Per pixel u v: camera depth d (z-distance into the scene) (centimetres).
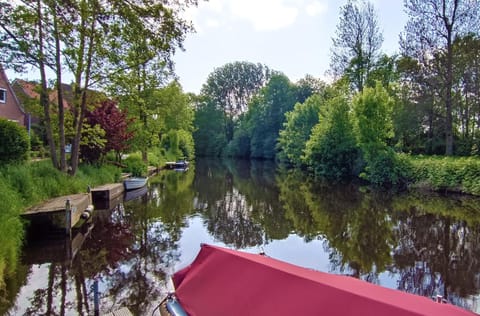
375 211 1251
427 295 557
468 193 1611
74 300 513
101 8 883
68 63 1220
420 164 1880
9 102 2388
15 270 634
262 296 280
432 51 2181
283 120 4506
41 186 998
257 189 1834
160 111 2423
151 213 1177
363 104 2091
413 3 2198
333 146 2461
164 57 959
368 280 619
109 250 762
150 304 499
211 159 4934
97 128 1440
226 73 5784
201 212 1210
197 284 337
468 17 2048
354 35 2686
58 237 805
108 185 1444
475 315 238
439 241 863
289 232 952
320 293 260
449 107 2114
